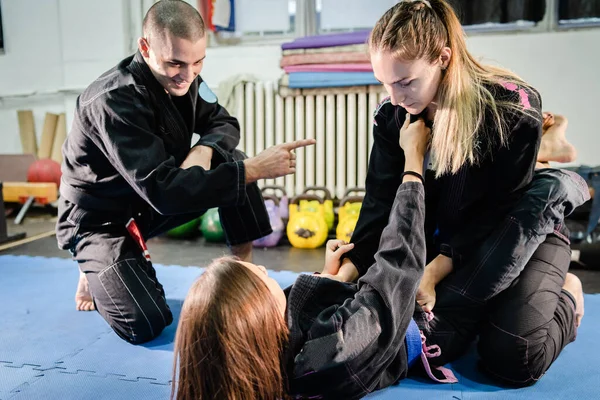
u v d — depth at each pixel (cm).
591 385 148
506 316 144
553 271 150
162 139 179
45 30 446
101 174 180
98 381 154
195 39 159
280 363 97
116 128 163
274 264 302
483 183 143
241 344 85
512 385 148
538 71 358
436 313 151
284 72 398
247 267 94
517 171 139
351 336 103
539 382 150
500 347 144
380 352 107
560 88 356
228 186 164
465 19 365
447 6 129
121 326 181
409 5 126
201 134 210
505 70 143
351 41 351
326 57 354
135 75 170
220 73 413
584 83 351
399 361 137
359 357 104
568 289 163
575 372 156
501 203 145
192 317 86
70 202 191
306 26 408
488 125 135
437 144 135
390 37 122
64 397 145
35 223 411
